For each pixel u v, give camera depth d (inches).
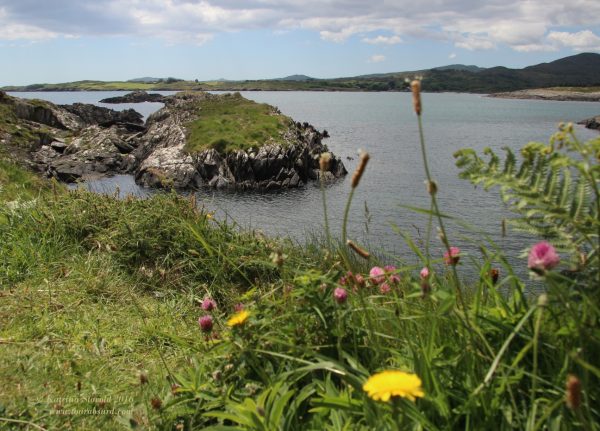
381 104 6402.6
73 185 1405.0
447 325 111.3
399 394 68.9
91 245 252.1
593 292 88.4
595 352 90.1
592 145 90.5
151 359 162.2
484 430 87.8
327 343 121.3
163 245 248.5
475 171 100.9
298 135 1699.1
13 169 460.1
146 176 1418.6
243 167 1419.8
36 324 175.9
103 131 1867.6
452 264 102.0
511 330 95.9
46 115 1995.6
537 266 80.9
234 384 117.8
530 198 94.7
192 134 1606.8
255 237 265.3
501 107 5999.0
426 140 2372.0
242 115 1771.7
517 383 93.8
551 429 83.8
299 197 1243.8
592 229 90.6
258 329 124.8
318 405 104.8
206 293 221.0
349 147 2081.7
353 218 952.3
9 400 126.6
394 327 120.8
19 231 251.4
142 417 124.3
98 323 181.8
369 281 143.5
